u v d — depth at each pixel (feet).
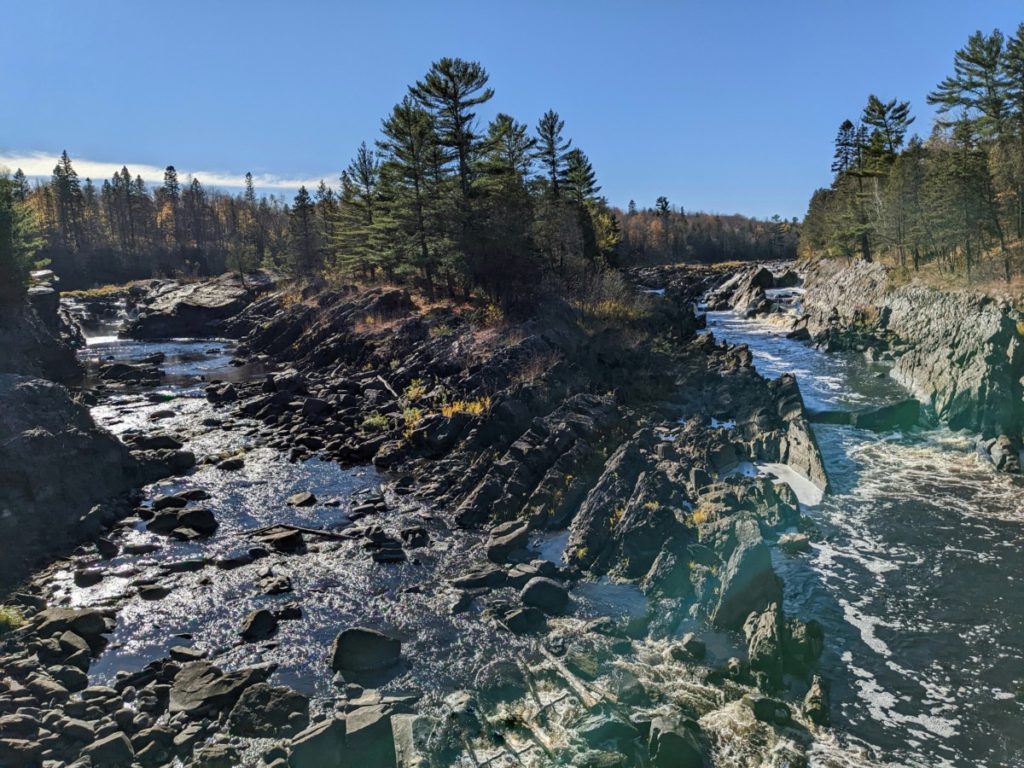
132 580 59.82
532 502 73.41
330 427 106.32
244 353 197.77
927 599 55.67
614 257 261.85
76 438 75.36
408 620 53.83
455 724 41.04
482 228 148.87
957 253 195.62
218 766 38.22
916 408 105.40
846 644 49.88
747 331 219.41
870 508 74.18
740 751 39.45
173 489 82.12
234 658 48.85
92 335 252.01
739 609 51.88
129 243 457.68
